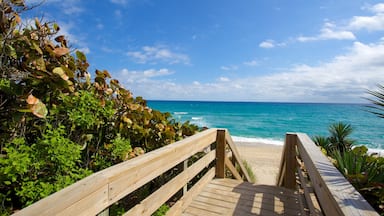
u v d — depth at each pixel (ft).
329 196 3.62
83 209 3.34
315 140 20.04
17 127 6.09
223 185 10.46
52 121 6.86
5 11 6.21
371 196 5.20
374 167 6.11
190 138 8.48
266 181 22.48
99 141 8.05
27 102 5.61
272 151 41.45
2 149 5.46
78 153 5.86
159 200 6.12
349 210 2.84
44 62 6.51
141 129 9.26
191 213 7.95
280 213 8.04
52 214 2.76
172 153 6.67
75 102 6.87
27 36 6.51
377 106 5.16
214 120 110.73
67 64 7.48
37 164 5.27
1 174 4.83
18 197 5.60
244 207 8.43
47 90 6.61
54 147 5.41
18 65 6.52
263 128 88.74
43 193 5.01
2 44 6.01
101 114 7.79
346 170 6.29
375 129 81.10
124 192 4.42
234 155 12.85
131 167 4.63
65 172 5.87
